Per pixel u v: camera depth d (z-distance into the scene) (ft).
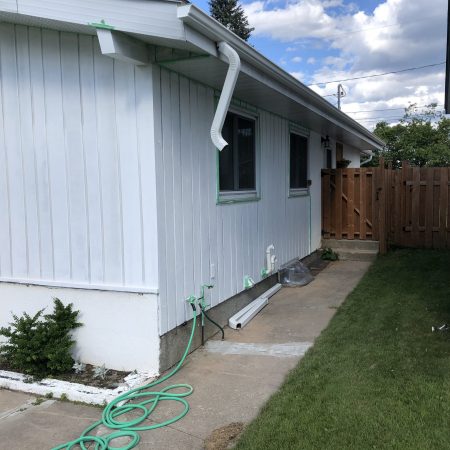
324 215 34.42
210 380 12.94
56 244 14.20
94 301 13.84
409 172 33.55
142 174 13.03
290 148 26.78
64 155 13.83
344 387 11.81
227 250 18.01
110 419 10.88
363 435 9.64
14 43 13.94
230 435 10.08
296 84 18.12
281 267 24.66
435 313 17.87
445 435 9.53
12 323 13.88
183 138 14.56
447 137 108.68
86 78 13.34
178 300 14.28
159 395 11.95
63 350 13.16
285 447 9.34
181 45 11.90
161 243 13.26
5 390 12.89
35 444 10.05
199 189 15.66
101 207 13.56
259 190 21.50
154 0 11.00
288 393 11.71
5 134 14.40
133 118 12.99
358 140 38.60
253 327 17.72
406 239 34.09
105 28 11.36
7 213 14.69
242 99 19.07
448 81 23.09
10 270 14.89
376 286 23.13
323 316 18.85
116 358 13.69
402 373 12.44
